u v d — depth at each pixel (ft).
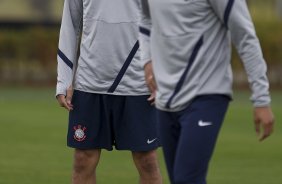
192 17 51.31
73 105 69.05
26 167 103.65
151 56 53.98
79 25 69.97
